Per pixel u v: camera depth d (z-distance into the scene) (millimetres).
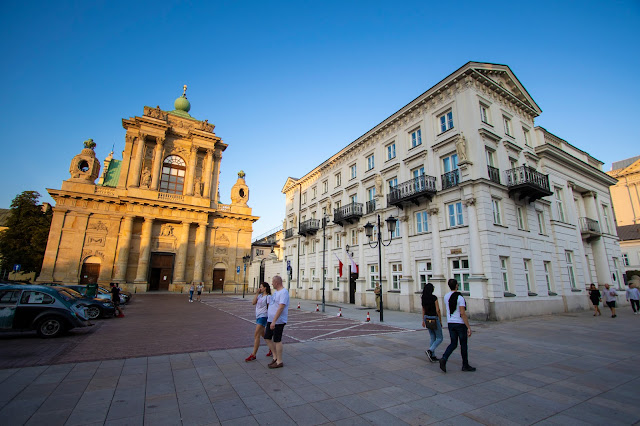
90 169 39188
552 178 21547
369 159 25031
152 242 40438
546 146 20375
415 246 19219
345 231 26234
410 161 20453
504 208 16766
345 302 25250
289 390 5324
